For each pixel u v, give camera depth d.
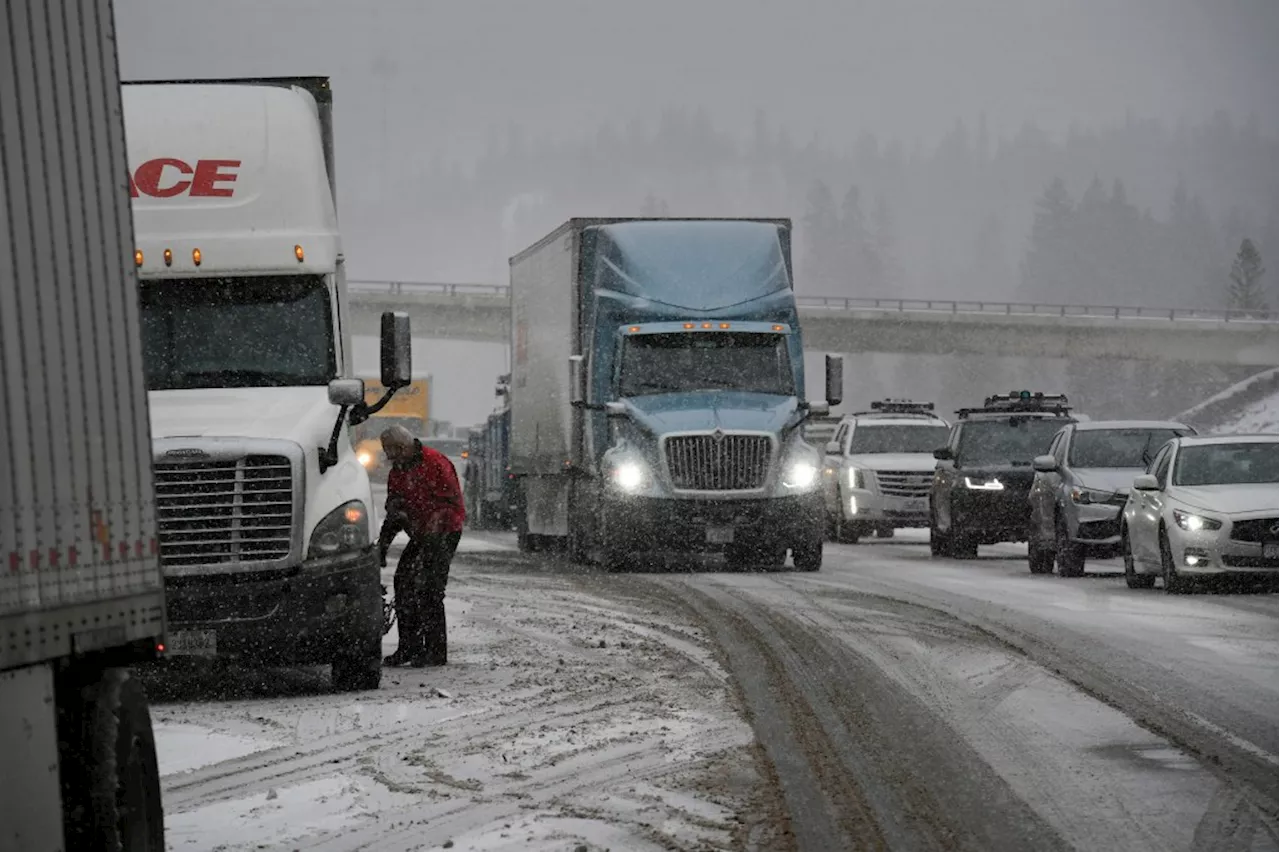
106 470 8.69
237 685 18.34
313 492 17.06
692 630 22.38
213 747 14.09
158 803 9.20
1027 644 20.08
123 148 9.23
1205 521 26.41
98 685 8.82
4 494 7.66
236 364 18.25
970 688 16.64
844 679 17.36
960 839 10.21
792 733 14.13
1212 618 22.95
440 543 19.45
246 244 18.39
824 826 10.57
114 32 9.21
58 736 8.46
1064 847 9.99
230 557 16.75
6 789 7.52
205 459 16.75
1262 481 27.56
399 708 16.09
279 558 16.78
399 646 19.58
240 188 18.66
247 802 11.67
